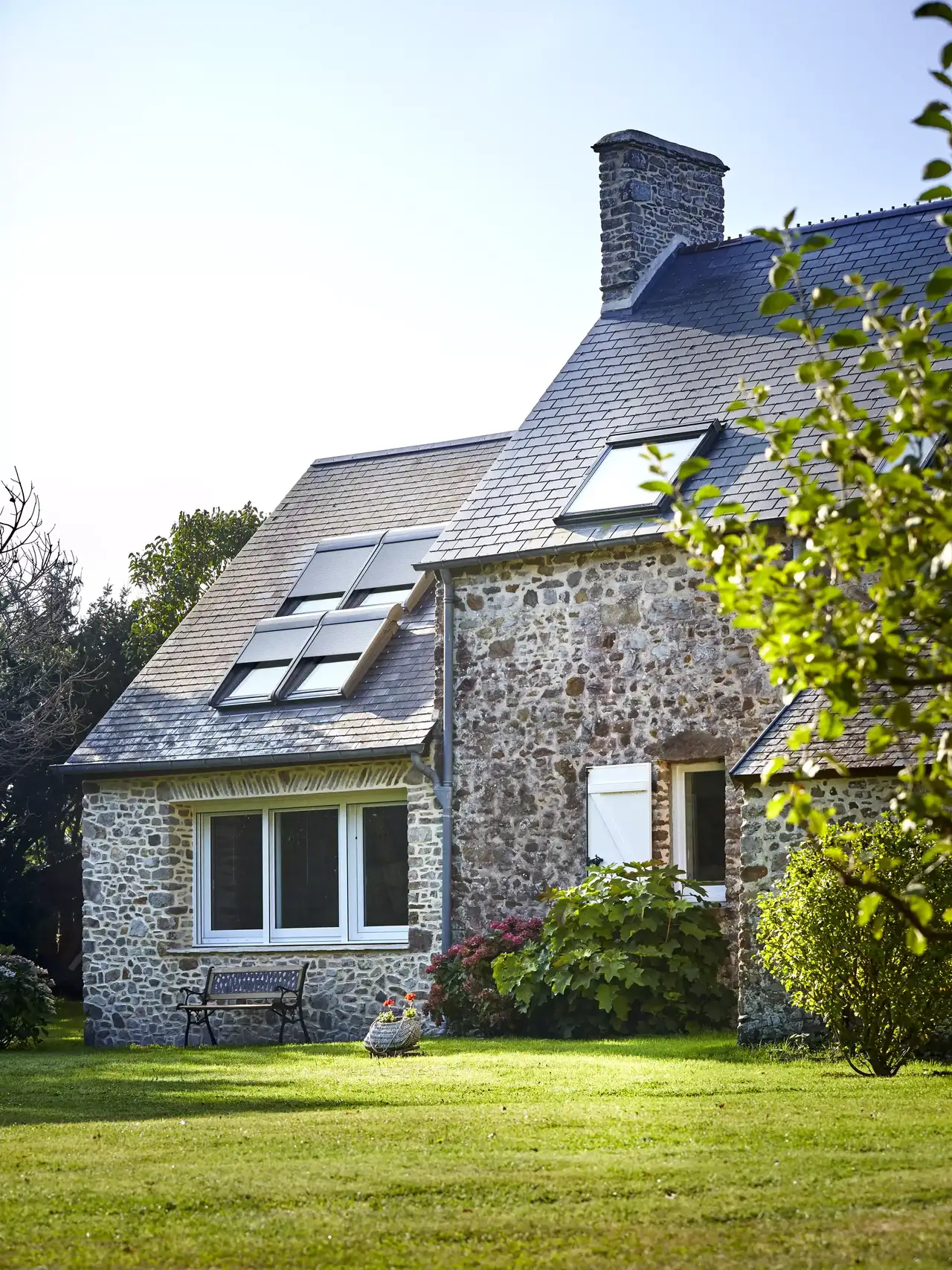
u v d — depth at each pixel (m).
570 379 19.25
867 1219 6.20
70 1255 5.96
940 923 11.10
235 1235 6.23
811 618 5.61
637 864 15.57
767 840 13.82
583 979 15.27
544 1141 8.30
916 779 5.75
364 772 18.06
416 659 18.84
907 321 5.77
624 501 16.64
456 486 21.30
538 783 17.00
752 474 16.22
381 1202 6.75
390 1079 12.00
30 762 26.38
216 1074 13.02
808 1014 13.50
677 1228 6.19
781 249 19.30
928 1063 12.16
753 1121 8.80
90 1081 12.62
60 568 27.88
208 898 19.48
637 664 16.52
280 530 22.23
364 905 18.47
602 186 20.22
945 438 13.79
